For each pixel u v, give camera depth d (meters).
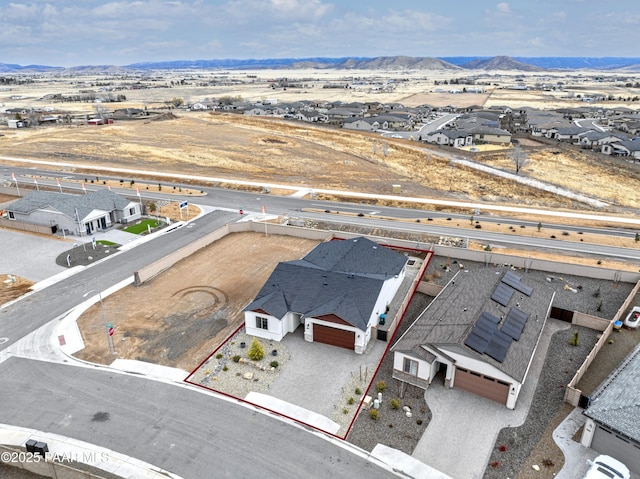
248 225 60.34
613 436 24.95
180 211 65.19
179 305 41.62
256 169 93.69
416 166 98.50
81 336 36.69
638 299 42.91
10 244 55.19
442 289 42.31
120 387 30.91
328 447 26.27
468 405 29.58
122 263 50.12
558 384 31.47
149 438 26.73
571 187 85.81
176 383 31.34
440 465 25.22
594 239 57.25
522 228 60.91
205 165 96.31
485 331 31.50
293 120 160.50
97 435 26.91
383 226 61.53
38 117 155.00
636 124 142.75
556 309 39.00
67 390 30.56
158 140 120.56
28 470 24.53
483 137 128.88
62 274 47.41
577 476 24.34
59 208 57.91
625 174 96.94
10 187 78.31
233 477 24.33
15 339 36.19
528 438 26.92
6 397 29.89
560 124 145.12
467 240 54.75
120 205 62.56
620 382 27.83
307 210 68.31
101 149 109.19
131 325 38.28
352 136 130.25
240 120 156.50
